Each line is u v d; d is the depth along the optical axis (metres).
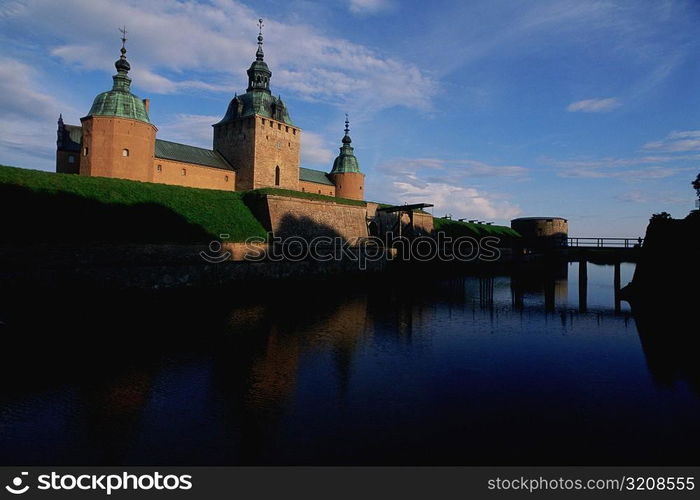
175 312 18.91
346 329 17.39
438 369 12.46
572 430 8.49
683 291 22.88
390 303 24.72
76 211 21.80
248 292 25.23
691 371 12.59
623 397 10.40
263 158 45.09
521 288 34.56
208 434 8.00
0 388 10.06
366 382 11.13
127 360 12.34
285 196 34.12
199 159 42.06
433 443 7.81
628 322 20.39
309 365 12.45
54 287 17.70
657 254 26.97
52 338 14.23
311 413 9.05
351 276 35.84
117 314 17.94
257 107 45.56
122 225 23.03
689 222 24.75
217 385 10.59
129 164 33.22
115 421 8.48
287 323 17.95
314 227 36.53
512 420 8.93
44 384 10.38
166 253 23.89
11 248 17.98
